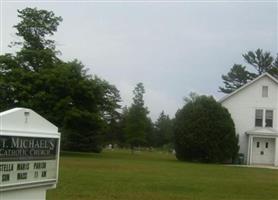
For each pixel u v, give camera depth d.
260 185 22.17
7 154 5.91
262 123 52.09
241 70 91.75
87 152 60.19
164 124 117.12
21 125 6.21
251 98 52.34
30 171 6.40
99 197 15.38
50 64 52.59
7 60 51.03
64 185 17.86
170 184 20.44
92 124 51.69
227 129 48.78
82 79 50.81
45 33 57.72
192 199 16.06
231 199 16.66
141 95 94.62
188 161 48.91
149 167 32.81
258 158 51.28
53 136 6.86
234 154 49.34
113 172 25.97
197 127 48.59
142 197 15.92
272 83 52.09
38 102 48.97
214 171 31.61
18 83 49.22
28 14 57.03
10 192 6.08
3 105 49.84
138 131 82.75
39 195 6.75
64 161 36.03
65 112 49.50
